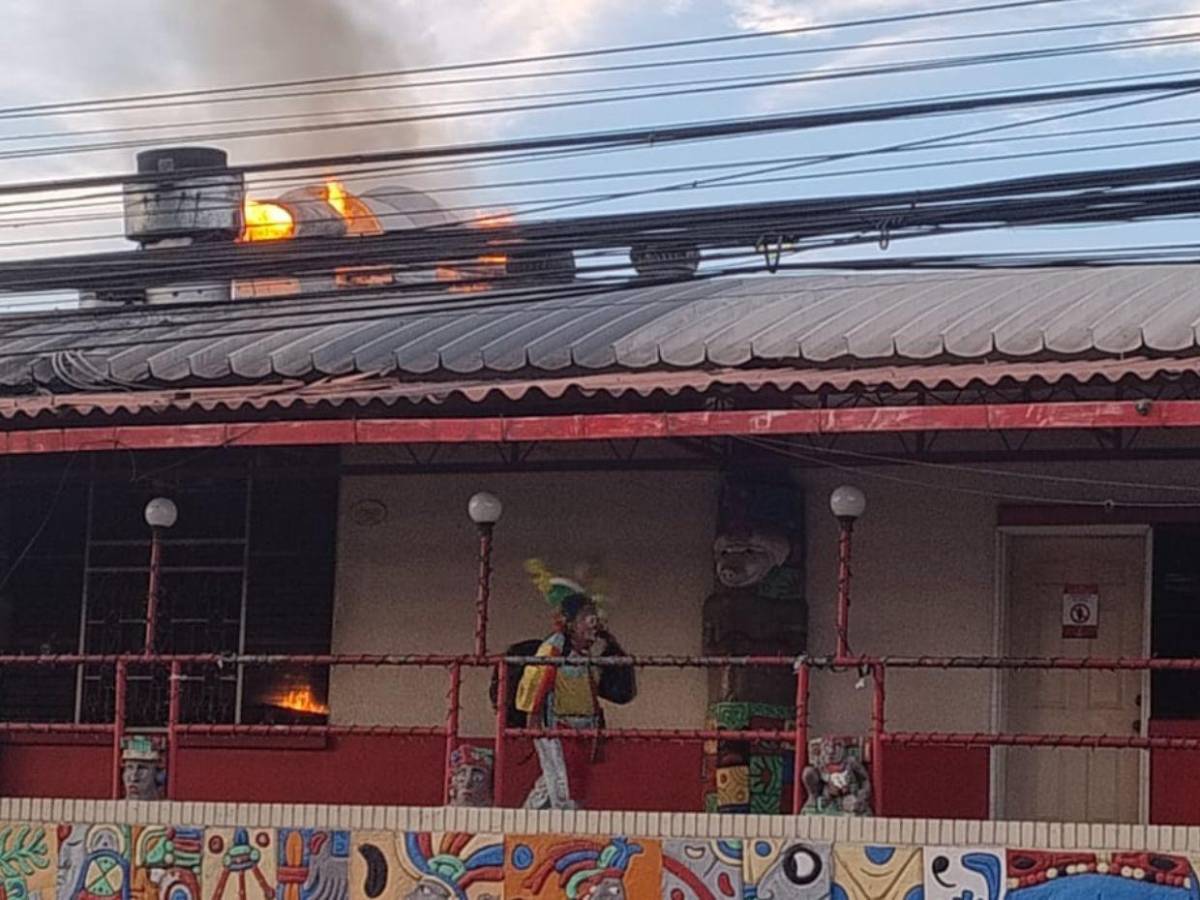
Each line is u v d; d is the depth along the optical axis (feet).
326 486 54.85
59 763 55.31
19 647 56.18
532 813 42.04
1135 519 49.08
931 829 40.19
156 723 55.06
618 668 51.47
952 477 50.39
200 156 64.69
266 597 54.85
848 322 49.65
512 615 52.90
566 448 52.16
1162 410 40.40
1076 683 50.01
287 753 53.78
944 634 50.08
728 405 46.37
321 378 50.93
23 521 56.70
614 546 52.44
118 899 44.09
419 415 47.50
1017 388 44.86
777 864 40.73
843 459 50.16
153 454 52.75
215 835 43.75
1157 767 48.83
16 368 53.16
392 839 42.73
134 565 55.83
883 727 44.78
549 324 52.42
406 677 53.72
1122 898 39.14
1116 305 48.70
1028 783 49.88
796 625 50.16
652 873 41.27
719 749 49.19
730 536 50.16
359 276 54.44
